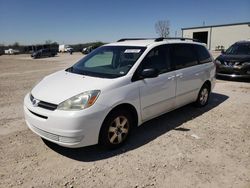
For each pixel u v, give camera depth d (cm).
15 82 1118
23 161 385
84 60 538
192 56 599
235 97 784
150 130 507
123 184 332
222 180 342
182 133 493
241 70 1019
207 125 537
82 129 366
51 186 327
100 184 332
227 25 4575
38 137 467
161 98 494
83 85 399
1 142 446
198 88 618
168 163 382
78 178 344
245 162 388
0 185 327
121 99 405
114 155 405
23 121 553
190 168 370
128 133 439
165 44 527
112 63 491
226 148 432
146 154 409
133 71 440
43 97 393
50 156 400
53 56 4384
